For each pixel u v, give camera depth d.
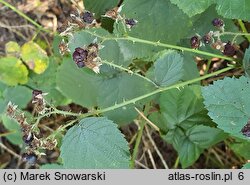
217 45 0.33
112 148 0.32
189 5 0.32
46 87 0.41
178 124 0.36
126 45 0.35
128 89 0.36
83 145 0.33
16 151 0.45
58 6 0.46
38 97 0.32
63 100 0.41
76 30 0.32
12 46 0.42
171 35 0.35
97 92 0.37
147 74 0.35
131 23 0.32
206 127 0.36
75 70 0.37
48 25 0.46
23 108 0.42
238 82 0.31
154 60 0.35
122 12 0.35
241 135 0.31
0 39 0.46
